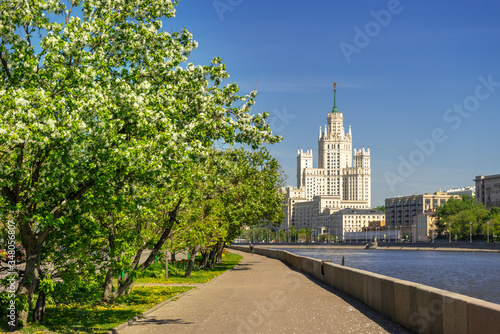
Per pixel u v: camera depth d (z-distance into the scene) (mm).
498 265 110375
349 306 21016
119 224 20578
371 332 15031
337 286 28672
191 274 41719
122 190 13758
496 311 10609
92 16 14836
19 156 12586
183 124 15539
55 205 14188
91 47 14375
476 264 114062
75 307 20031
